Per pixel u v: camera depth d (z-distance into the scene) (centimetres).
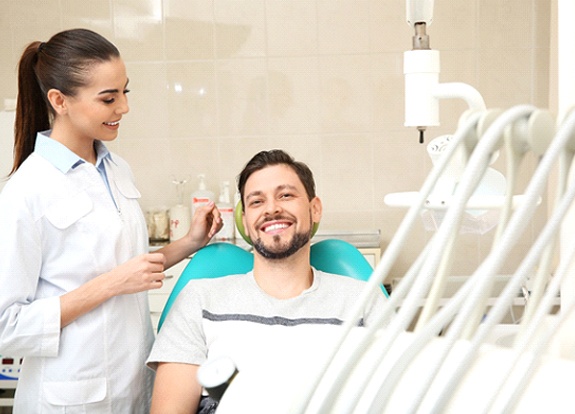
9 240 169
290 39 351
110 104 173
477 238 349
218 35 352
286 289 192
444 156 50
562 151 51
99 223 180
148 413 196
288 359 63
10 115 312
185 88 356
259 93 354
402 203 85
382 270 51
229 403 63
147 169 361
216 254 207
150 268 175
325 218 357
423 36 106
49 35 356
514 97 347
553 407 49
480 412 49
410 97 104
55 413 179
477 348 48
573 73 74
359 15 347
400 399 53
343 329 52
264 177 191
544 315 49
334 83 351
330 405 53
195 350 184
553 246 55
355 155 354
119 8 353
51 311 169
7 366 304
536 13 342
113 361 183
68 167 176
